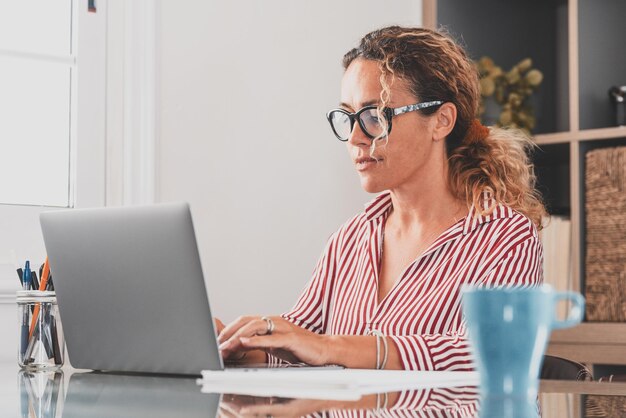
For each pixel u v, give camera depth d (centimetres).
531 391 86
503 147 199
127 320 134
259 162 292
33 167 266
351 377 106
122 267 132
